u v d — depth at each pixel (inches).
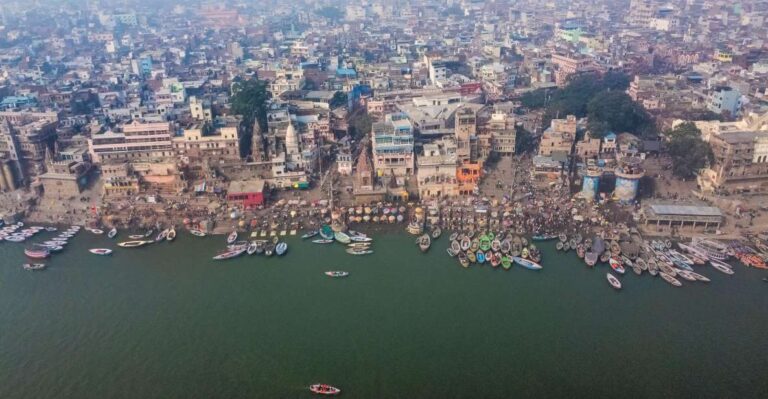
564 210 6934.1
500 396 4313.5
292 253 6304.1
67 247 6535.4
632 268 5812.0
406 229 6791.3
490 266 5969.5
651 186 7495.1
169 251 6402.6
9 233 6865.2
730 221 6604.3
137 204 7327.8
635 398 4266.7
